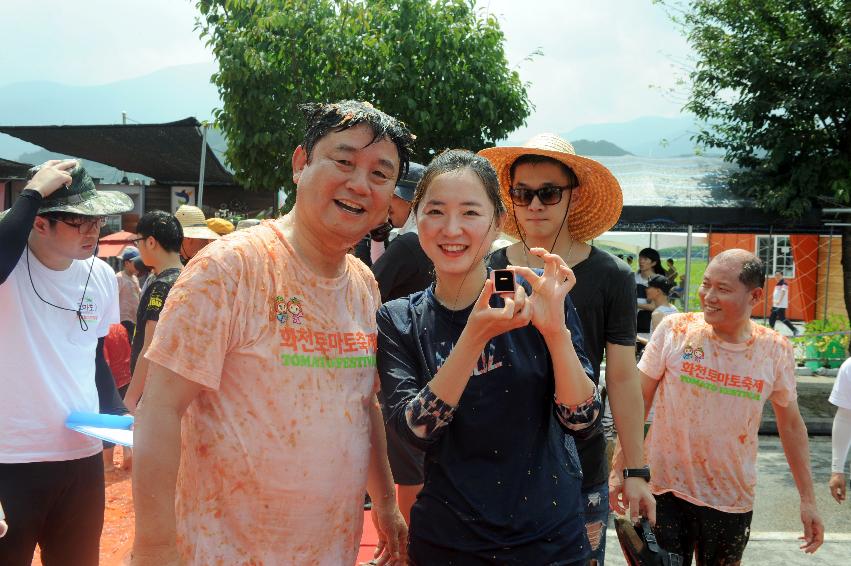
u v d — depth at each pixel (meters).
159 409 1.63
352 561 1.91
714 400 3.40
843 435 3.75
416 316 1.98
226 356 1.72
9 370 2.72
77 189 2.87
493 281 1.67
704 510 3.44
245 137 10.11
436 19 10.39
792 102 11.02
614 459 3.34
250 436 1.70
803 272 21.78
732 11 11.80
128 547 4.25
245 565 1.71
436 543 1.80
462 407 1.84
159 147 14.66
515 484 1.81
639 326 11.11
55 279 2.89
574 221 3.03
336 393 1.81
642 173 12.43
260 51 10.14
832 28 11.27
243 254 1.71
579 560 1.83
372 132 1.79
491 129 11.08
